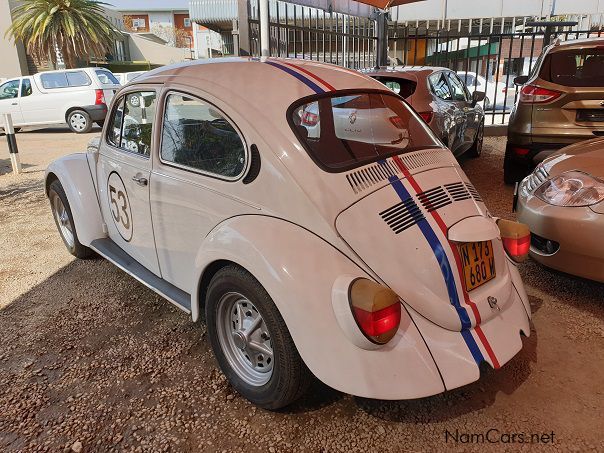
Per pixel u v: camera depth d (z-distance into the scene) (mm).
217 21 14234
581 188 3145
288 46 7668
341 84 2771
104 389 2688
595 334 3035
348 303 1966
